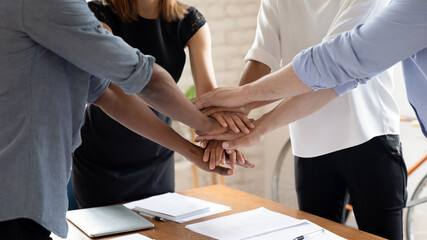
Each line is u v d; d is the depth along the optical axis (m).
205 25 2.20
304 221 1.65
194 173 4.11
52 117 1.09
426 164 3.15
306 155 2.00
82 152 2.21
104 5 2.09
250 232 1.56
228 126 1.88
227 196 2.05
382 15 1.38
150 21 2.10
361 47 1.43
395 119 1.92
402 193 1.88
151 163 2.27
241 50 4.38
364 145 1.87
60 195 1.10
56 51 1.10
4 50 1.04
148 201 1.98
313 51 1.55
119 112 1.63
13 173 1.04
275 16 2.04
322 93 1.78
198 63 2.15
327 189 2.02
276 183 3.99
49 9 1.05
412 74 1.54
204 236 1.56
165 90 1.48
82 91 1.21
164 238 1.57
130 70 1.22
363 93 1.85
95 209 1.88
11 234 1.03
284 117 1.86
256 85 1.78
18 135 1.05
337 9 1.86
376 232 1.90
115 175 2.19
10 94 1.05
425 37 1.34
